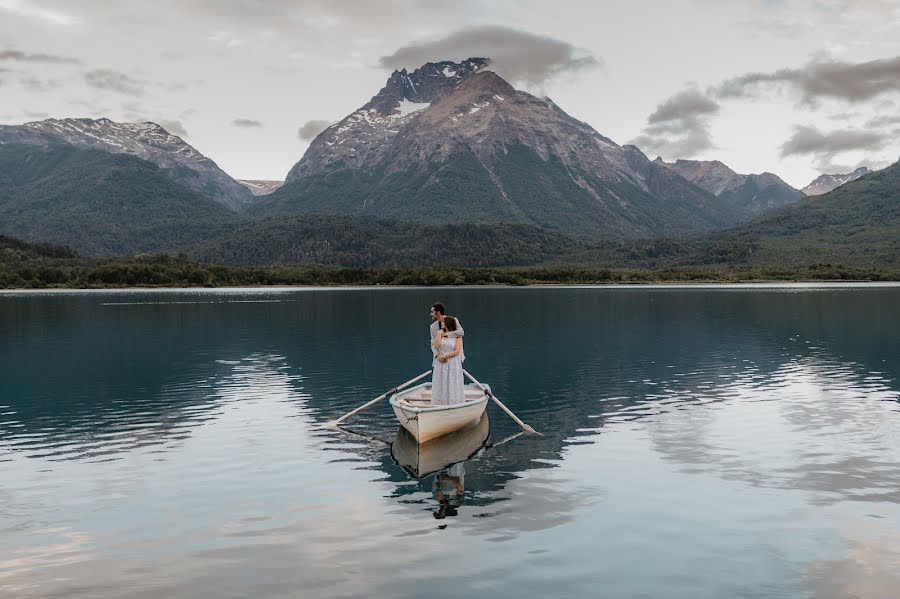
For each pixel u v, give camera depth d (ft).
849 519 45.21
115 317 250.37
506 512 47.21
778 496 49.96
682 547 41.01
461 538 42.60
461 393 75.15
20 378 107.96
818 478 54.29
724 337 170.09
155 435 70.90
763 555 39.81
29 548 41.45
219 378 108.58
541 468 58.13
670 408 82.99
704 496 50.08
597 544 41.52
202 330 195.93
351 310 298.56
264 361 128.88
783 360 127.13
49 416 79.77
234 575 37.70
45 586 36.45
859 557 39.42
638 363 123.95
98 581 37.04
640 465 58.49
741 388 97.04
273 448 65.67
